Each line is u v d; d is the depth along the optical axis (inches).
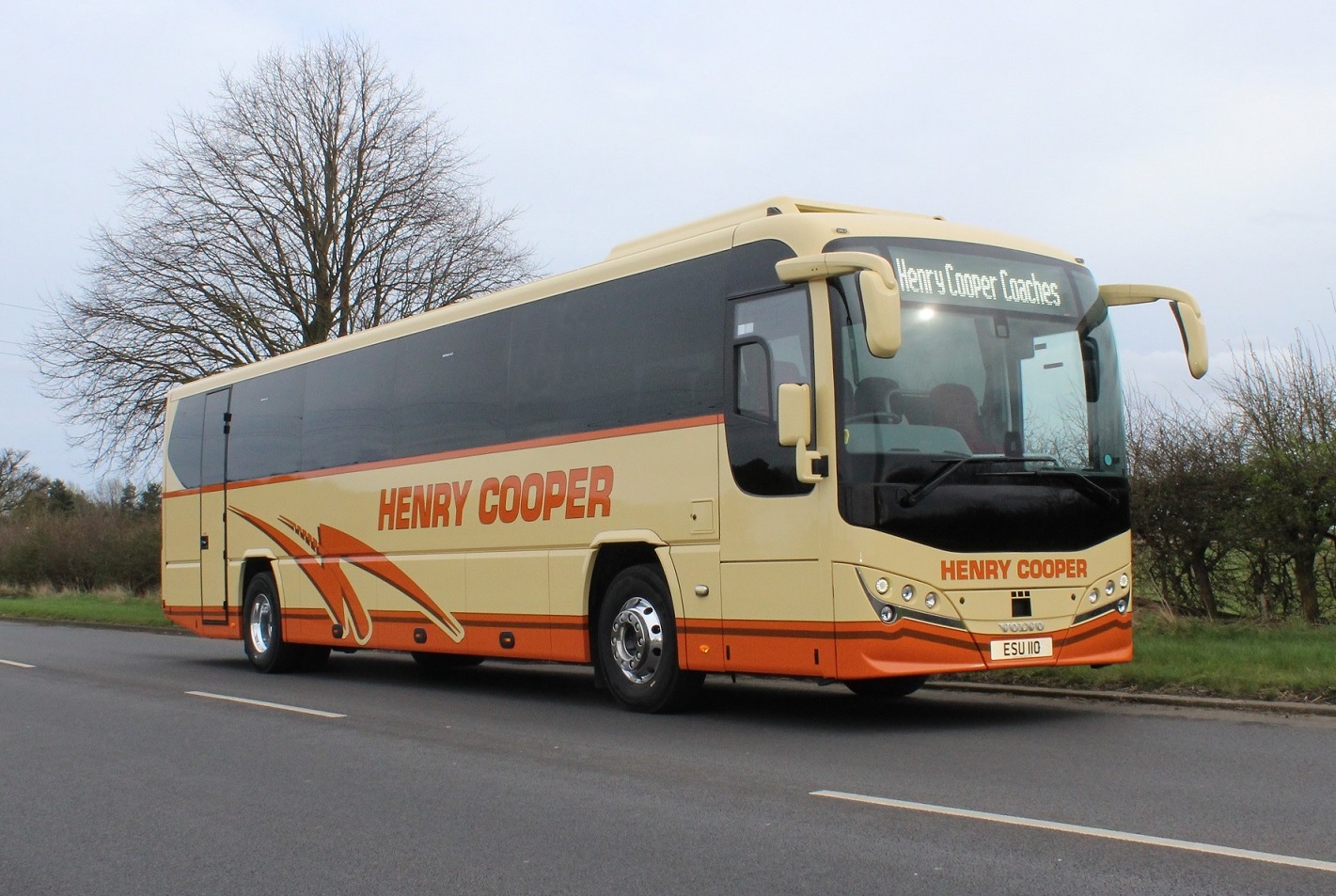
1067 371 397.1
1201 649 464.1
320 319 1202.0
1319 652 436.1
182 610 728.3
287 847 253.3
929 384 372.2
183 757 365.1
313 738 396.2
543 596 468.8
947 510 365.7
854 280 368.5
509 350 497.0
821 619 362.3
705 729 391.5
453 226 1256.8
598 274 458.3
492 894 215.5
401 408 559.8
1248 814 248.8
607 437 442.6
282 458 647.1
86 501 1887.3
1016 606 372.2
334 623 599.2
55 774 342.6
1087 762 309.3
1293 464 542.3
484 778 318.0
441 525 526.9
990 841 234.1
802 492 370.0
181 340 1173.1
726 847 239.3
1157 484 576.4
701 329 410.6
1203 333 410.3
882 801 270.7
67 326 1190.9
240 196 1213.1
